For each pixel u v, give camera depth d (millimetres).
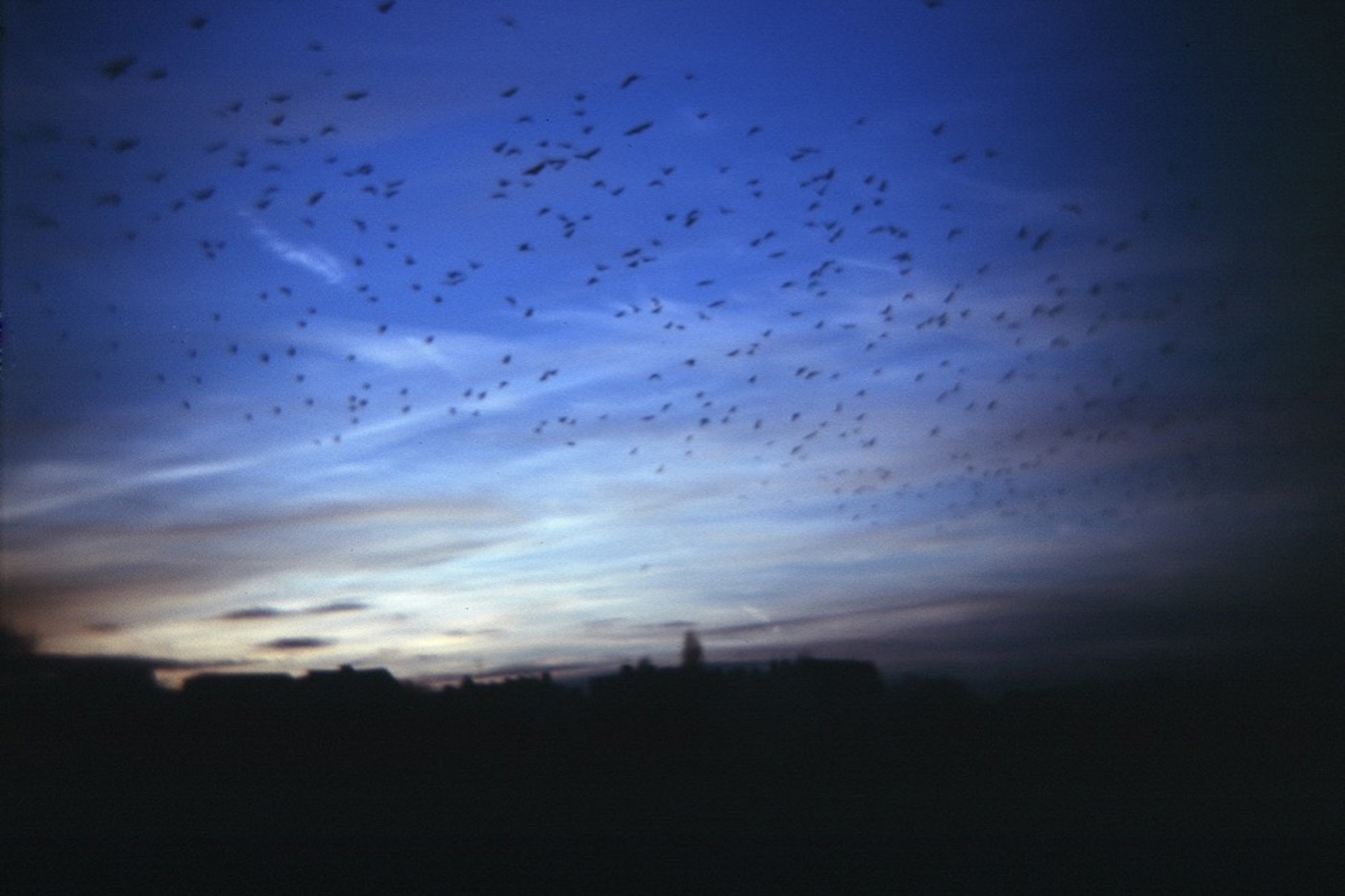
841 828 4152
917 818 4230
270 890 3637
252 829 4219
